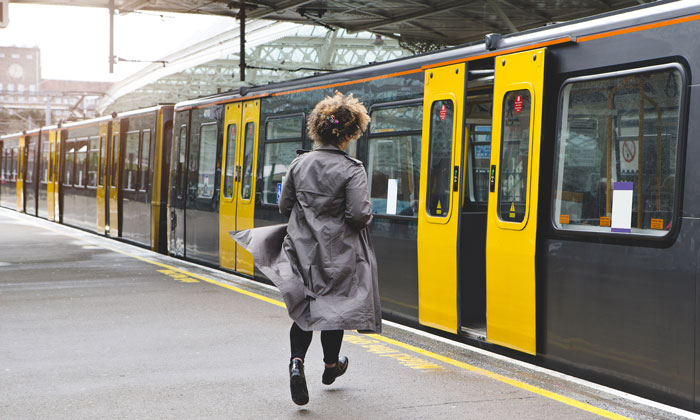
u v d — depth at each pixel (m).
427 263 7.53
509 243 6.43
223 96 12.83
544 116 6.16
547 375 5.89
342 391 5.41
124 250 15.12
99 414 4.84
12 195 31.36
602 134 5.70
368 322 4.72
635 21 5.50
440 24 19.88
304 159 4.93
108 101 56.53
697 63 5.05
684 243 5.03
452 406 5.07
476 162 7.74
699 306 4.92
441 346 6.91
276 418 4.79
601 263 5.62
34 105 84.12
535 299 6.16
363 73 8.86
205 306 8.75
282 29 28.25
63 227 21.50
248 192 11.66
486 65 7.10
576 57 5.96
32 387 5.45
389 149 8.31
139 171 16.94
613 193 5.58
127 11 19.69
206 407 5.00
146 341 6.94
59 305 8.77
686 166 5.06
